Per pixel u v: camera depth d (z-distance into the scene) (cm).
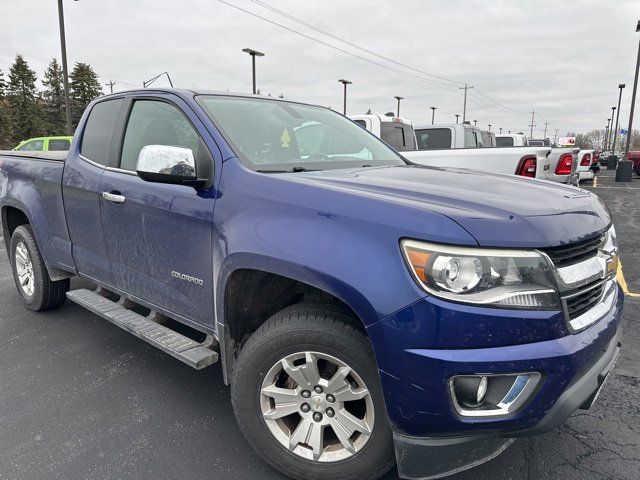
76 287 475
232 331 254
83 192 345
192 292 272
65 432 273
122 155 325
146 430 275
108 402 304
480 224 184
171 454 254
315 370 217
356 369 206
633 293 521
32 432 273
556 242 188
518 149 646
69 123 2248
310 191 220
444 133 1052
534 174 633
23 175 420
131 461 249
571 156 737
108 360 361
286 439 228
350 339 205
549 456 251
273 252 214
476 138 1185
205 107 287
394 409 191
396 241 188
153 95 314
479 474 238
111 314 326
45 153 451
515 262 181
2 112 5516
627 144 2511
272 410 230
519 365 178
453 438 190
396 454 198
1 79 6050
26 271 454
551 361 181
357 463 214
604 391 315
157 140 302
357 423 212
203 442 265
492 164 660
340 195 211
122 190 307
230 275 237
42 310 450
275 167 265
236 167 250
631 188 1905
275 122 311
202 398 310
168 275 286
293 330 216
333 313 214
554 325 184
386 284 186
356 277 191
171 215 272
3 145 5550
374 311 187
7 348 380
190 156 250
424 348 181
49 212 391
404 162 357
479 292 179
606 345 213
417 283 183
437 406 183
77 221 359
